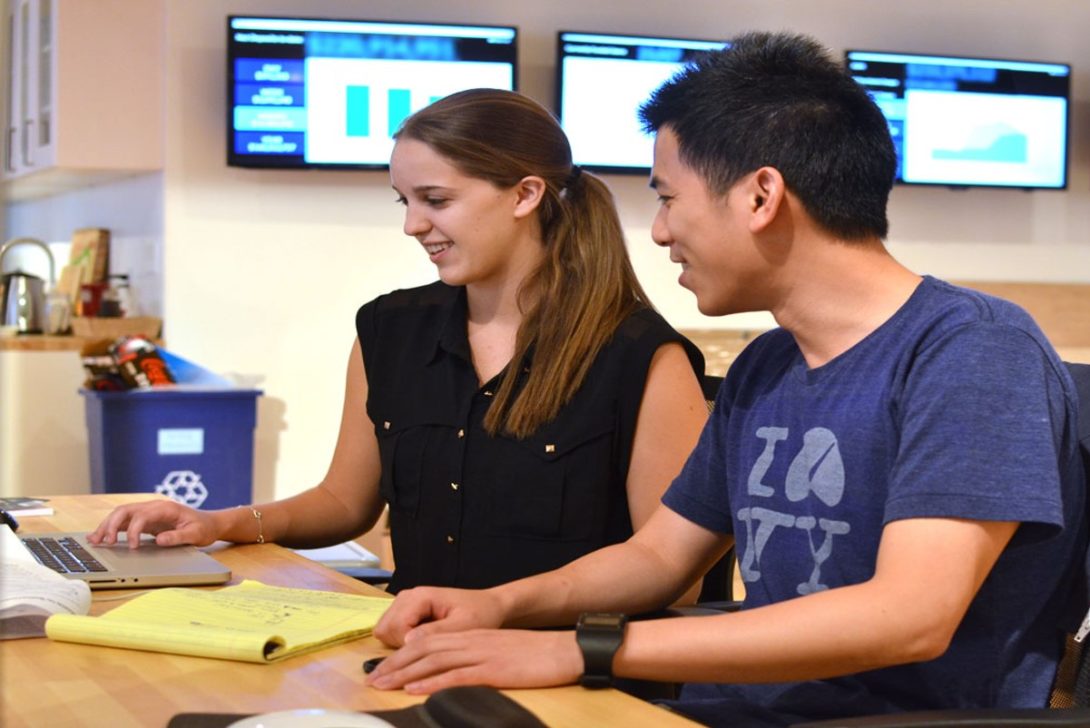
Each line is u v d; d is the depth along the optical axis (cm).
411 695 119
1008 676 136
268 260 472
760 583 150
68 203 609
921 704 137
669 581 163
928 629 123
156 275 475
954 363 131
